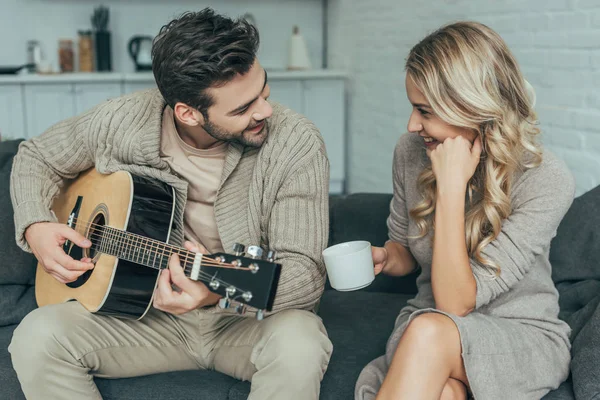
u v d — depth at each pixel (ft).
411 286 7.22
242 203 5.62
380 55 14.29
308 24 18.37
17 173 6.09
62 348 5.12
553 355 5.17
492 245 5.22
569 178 5.31
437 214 5.17
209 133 5.33
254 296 4.35
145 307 5.45
